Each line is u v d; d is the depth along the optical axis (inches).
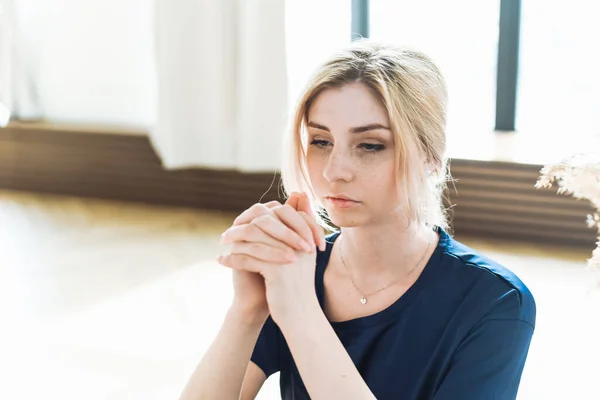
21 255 156.3
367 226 41.3
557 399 93.5
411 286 41.7
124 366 106.9
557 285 129.2
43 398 99.1
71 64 199.5
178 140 181.2
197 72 177.2
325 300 44.0
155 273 143.2
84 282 139.6
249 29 166.7
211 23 172.9
